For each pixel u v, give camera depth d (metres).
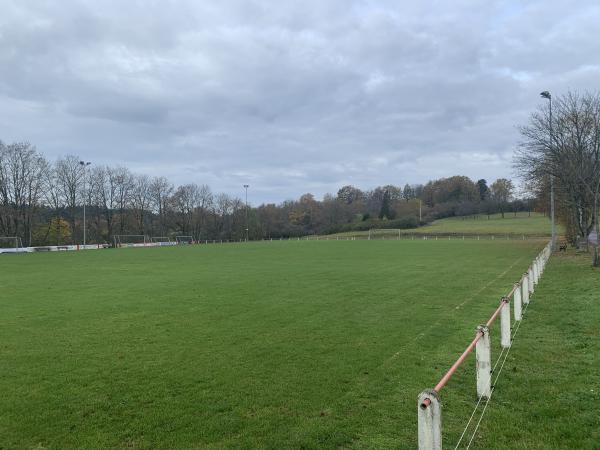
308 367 8.52
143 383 7.76
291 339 10.62
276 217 140.88
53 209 86.12
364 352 9.49
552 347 9.48
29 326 12.25
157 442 5.69
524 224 120.75
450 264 30.14
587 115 33.50
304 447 5.52
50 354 9.54
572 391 7.05
